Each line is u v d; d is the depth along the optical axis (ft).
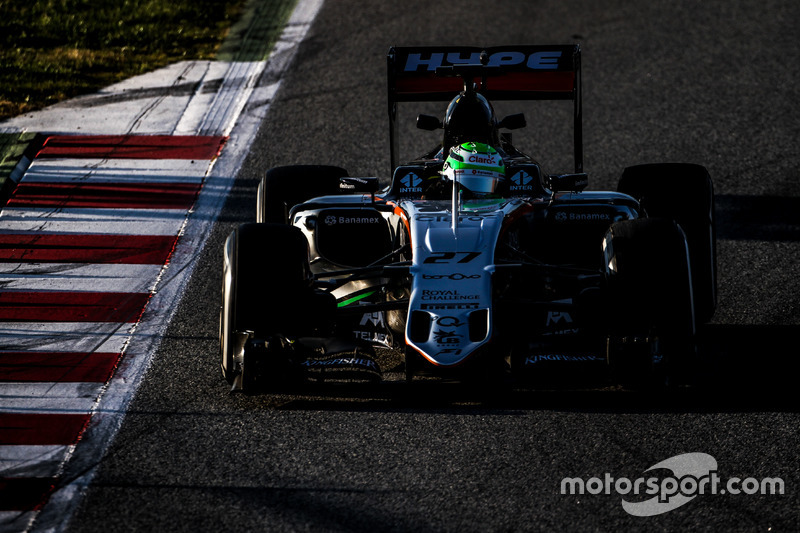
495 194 84.23
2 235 108.88
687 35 183.32
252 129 141.90
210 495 63.98
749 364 82.07
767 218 116.16
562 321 79.00
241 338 71.36
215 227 112.78
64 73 157.28
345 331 79.97
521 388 77.92
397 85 101.60
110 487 65.16
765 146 138.21
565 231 84.38
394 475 65.87
